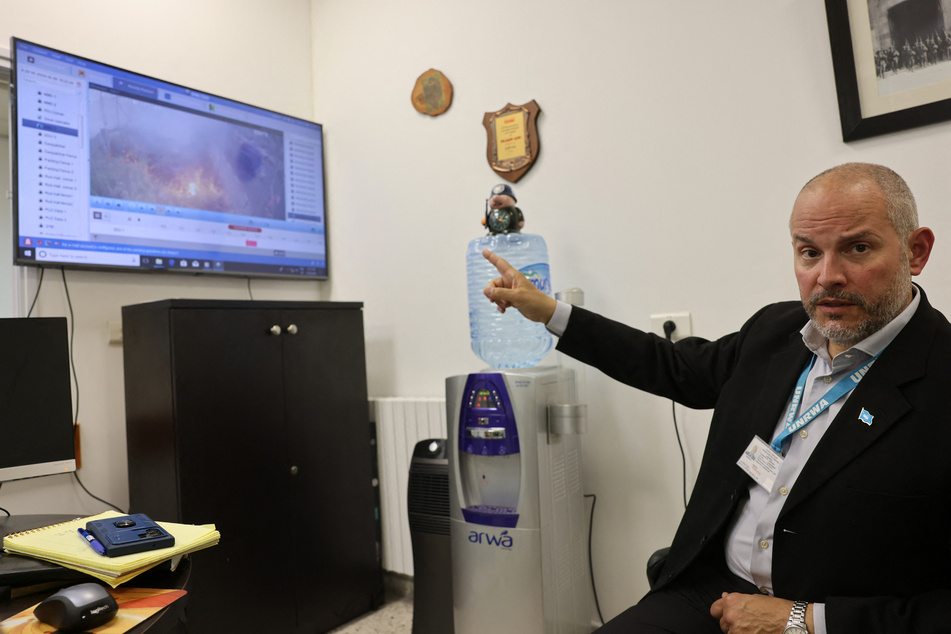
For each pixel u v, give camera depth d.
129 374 1.97
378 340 2.63
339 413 2.27
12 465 1.08
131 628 0.73
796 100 1.69
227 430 1.92
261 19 2.67
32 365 1.12
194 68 2.42
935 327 1.03
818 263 1.03
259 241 2.52
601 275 2.03
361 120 2.68
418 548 2.00
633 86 1.96
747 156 1.77
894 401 0.99
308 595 2.11
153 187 2.19
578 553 1.86
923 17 1.51
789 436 1.12
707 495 1.23
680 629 1.11
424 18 2.48
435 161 2.45
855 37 1.59
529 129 2.16
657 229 1.92
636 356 1.45
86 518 1.11
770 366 1.21
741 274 1.78
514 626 1.66
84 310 2.06
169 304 1.80
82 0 2.11
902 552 0.94
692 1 1.85
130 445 1.97
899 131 1.54
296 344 2.14
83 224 2.01
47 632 0.72
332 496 2.22
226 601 1.87
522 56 2.21
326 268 2.77
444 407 2.25
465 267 2.36
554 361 2.06
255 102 2.62
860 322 1.01
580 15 2.07
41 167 1.92
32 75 1.91
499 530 1.68
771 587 1.11
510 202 1.91
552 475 1.72
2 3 1.92
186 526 1.00
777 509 1.10
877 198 0.98
